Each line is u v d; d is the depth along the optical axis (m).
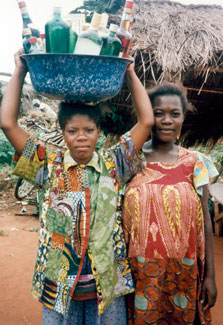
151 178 1.92
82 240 1.72
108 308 1.78
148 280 1.87
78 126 1.66
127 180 1.93
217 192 5.19
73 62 1.48
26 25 1.69
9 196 6.91
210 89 3.90
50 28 1.49
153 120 1.84
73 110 1.67
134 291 1.95
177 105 1.91
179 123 1.94
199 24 3.72
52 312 1.76
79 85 1.52
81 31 1.60
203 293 2.05
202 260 1.94
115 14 3.46
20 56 1.63
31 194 6.79
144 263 1.86
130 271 1.84
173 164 1.94
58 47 1.50
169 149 2.01
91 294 1.75
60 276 1.71
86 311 1.78
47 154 1.82
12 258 4.31
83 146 1.69
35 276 1.79
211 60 3.54
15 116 1.75
